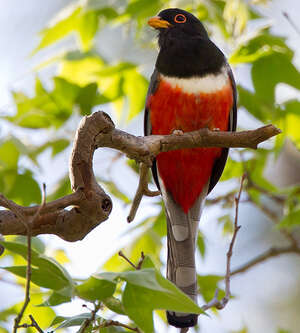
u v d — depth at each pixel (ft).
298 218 36.68
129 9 40.57
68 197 23.06
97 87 40.24
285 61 37.60
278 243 58.34
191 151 34.88
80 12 40.86
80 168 23.71
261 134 27.27
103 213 23.47
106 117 24.38
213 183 37.76
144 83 41.70
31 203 40.42
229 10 39.27
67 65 43.11
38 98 40.57
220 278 35.86
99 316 23.12
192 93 33.91
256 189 39.81
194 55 34.50
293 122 40.45
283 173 56.34
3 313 29.53
